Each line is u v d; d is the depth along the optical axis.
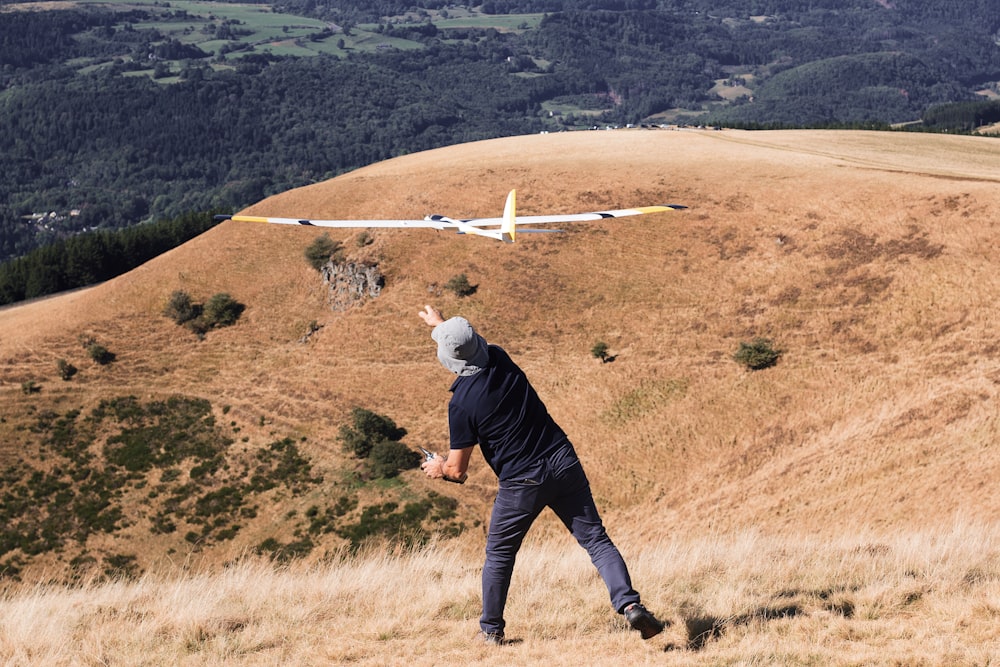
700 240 69.88
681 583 7.06
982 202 62.94
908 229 62.97
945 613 5.45
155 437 62.12
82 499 56.03
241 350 70.81
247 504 54.34
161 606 7.09
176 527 52.97
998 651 4.61
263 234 82.69
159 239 140.88
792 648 4.98
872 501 35.75
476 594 6.79
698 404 54.34
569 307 66.81
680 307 64.06
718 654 4.97
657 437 52.62
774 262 65.12
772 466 45.81
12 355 71.56
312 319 72.62
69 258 131.50
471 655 5.37
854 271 61.06
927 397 45.34
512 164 88.25
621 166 83.94
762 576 7.22
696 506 44.38
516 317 67.06
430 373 64.31
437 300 70.12
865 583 6.62
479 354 5.03
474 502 50.94
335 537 49.84
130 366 70.06
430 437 58.56
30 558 51.00
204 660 5.71
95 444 61.69
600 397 57.66
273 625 6.39
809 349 55.66
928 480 35.78
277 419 62.47
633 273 68.38
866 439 42.88
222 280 78.25
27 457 60.47
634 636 5.51
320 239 77.12
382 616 6.42
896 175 72.38
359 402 62.78
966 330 51.22
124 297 77.56
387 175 91.06
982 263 56.59
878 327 55.06
